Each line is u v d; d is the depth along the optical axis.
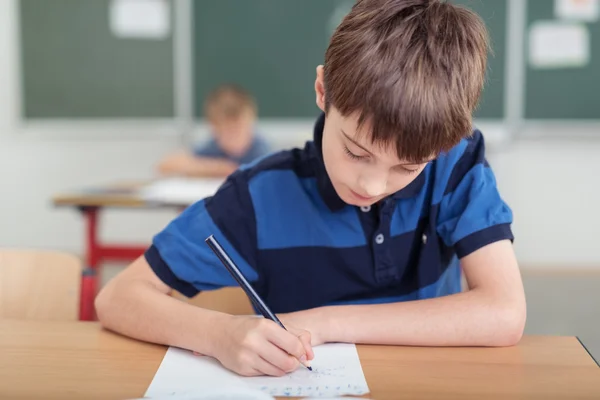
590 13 3.74
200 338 0.77
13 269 1.13
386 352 0.79
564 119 3.82
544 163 3.97
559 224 4.03
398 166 0.75
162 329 0.80
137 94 4.00
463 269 0.93
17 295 1.12
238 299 1.13
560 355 0.78
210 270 0.96
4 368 0.73
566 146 3.95
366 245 0.99
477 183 0.95
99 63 3.99
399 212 0.98
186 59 3.96
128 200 2.41
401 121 0.69
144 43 3.97
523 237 4.05
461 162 0.98
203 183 2.82
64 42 3.98
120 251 2.66
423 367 0.74
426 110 0.70
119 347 0.80
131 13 3.94
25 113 4.05
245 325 0.75
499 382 0.70
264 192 1.00
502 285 0.86
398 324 0.81
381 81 0.70
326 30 3.90
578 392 0.67
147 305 0.84
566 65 3.78
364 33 0.75
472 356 0.78
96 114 4.04
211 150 3.62
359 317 0.82
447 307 0.83
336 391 0.67
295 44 3.93
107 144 4.16
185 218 0.98
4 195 4.22
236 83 3.97
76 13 3.96
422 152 0.72
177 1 3.93
